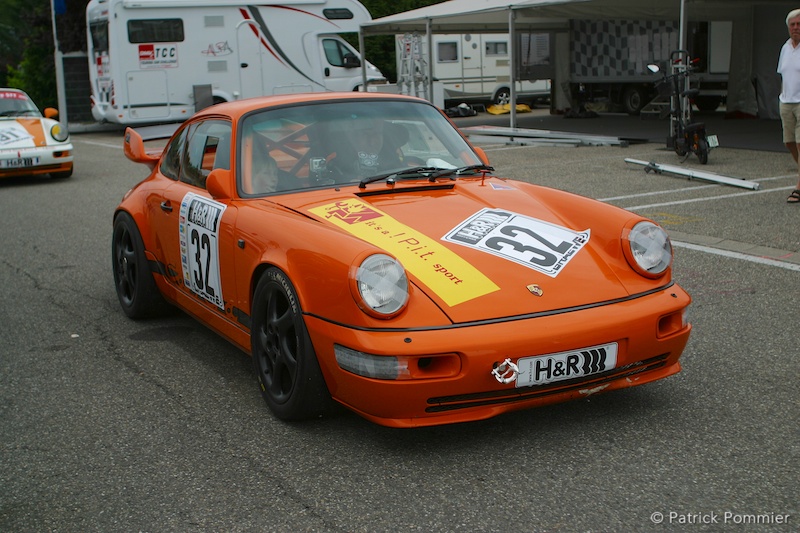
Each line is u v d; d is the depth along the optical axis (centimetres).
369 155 409
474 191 387
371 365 289
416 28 1823
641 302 320
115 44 1839
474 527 260
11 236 825
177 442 334
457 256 324
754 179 935
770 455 301
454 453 312
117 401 383
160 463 316
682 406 347
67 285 615
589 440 319
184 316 527
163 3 1856
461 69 2330
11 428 356
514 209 369
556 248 338
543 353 296
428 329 291
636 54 1914
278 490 290
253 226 359
